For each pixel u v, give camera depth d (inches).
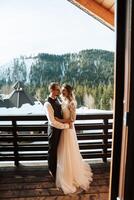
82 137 162.6
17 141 161.0
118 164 74.2
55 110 135.2
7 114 157.8
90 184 139.4
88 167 152.6
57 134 136.6
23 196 128.0
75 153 137.6
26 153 164.1
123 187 68.3
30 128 159.2
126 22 66.4
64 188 131.9
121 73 69.8
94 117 160.6
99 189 134.3
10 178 146.9
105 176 148.4
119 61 69.4
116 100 71.2
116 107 71.5
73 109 135.9
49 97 136.2
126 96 66.7
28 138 160.4
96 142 166.7
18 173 153.2
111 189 76.0
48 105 134.0
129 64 63.3
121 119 71.8
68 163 134.6
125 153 67.1
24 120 156.9
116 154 73.8
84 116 160.4
